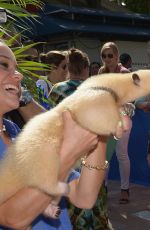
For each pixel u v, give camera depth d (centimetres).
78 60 293
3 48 149
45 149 132
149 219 387
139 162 496
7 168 133
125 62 557
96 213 226
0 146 147
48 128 135
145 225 372
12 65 150
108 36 934
